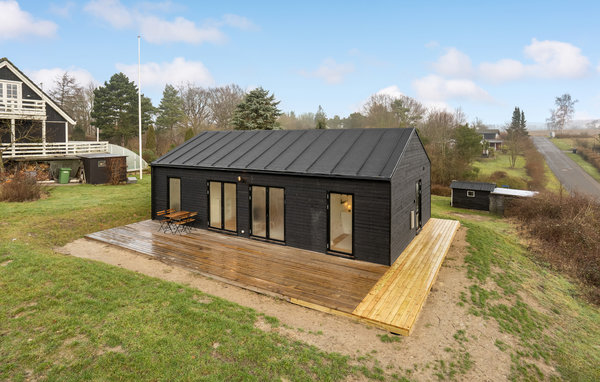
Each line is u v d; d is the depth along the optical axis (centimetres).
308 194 942
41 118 2077
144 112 4628
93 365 434
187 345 490
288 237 990
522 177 3856
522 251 1360
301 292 697
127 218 1323
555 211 1912
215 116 5553
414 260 894
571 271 1215
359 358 510
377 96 6116
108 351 462
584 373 586
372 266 844
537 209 1981
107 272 730
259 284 732
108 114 4331
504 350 595
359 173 866
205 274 794
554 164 4900
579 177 4050
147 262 869
